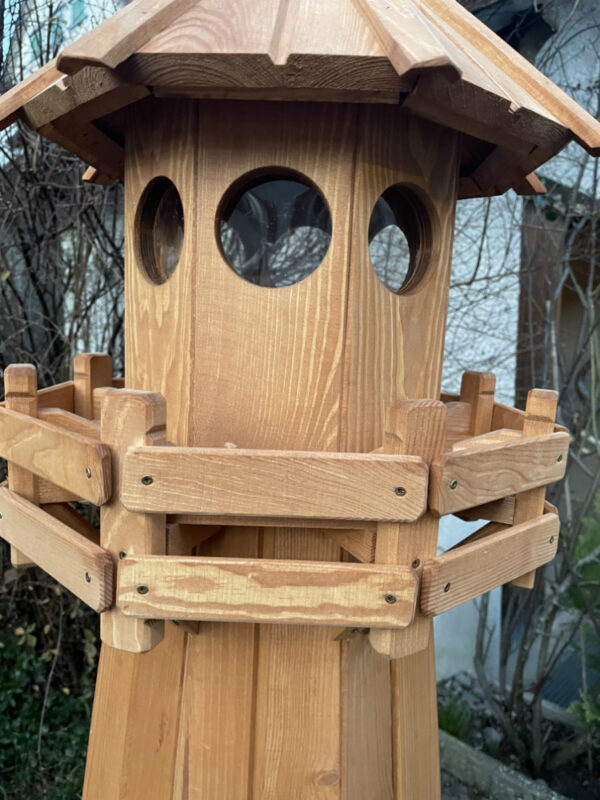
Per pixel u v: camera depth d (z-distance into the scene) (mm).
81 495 714
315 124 814
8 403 908
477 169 1138
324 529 911
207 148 836
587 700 2121
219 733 949
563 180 2107
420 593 700
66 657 2316
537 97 838
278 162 828
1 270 2076
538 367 2209
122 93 751
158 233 985
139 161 932
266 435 870
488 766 2227
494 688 2457
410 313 912
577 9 1944
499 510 973
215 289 859
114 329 2170
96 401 1177
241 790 949
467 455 711
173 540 771
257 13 700
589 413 2172
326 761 942
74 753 2100
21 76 1915
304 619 680
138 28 642
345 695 946
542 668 2195
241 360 863
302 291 839
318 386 850
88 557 711
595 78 1975
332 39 655
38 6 1870
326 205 851
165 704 1023
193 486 661
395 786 1096
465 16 931
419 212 949
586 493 2201
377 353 875
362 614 677
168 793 1009
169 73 655
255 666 944
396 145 848
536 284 2186
